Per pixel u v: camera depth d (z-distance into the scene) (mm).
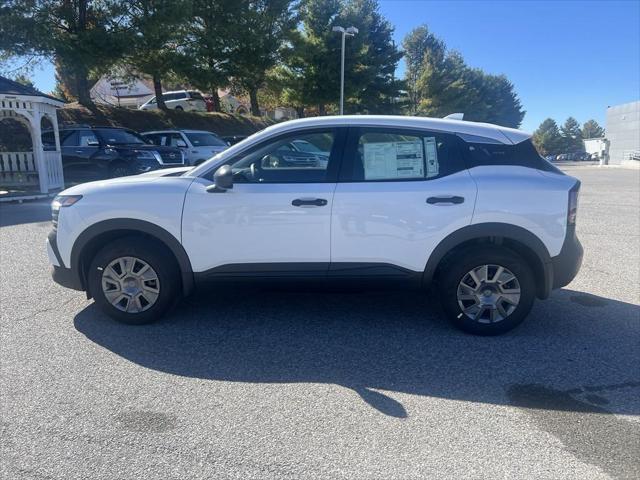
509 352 4035
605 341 4258
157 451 2764
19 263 6480
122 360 3834
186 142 17328
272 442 2854
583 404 3295
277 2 28469
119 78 26438
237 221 4184
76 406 3197
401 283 4281
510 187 4129
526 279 4219
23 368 3686
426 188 4152
